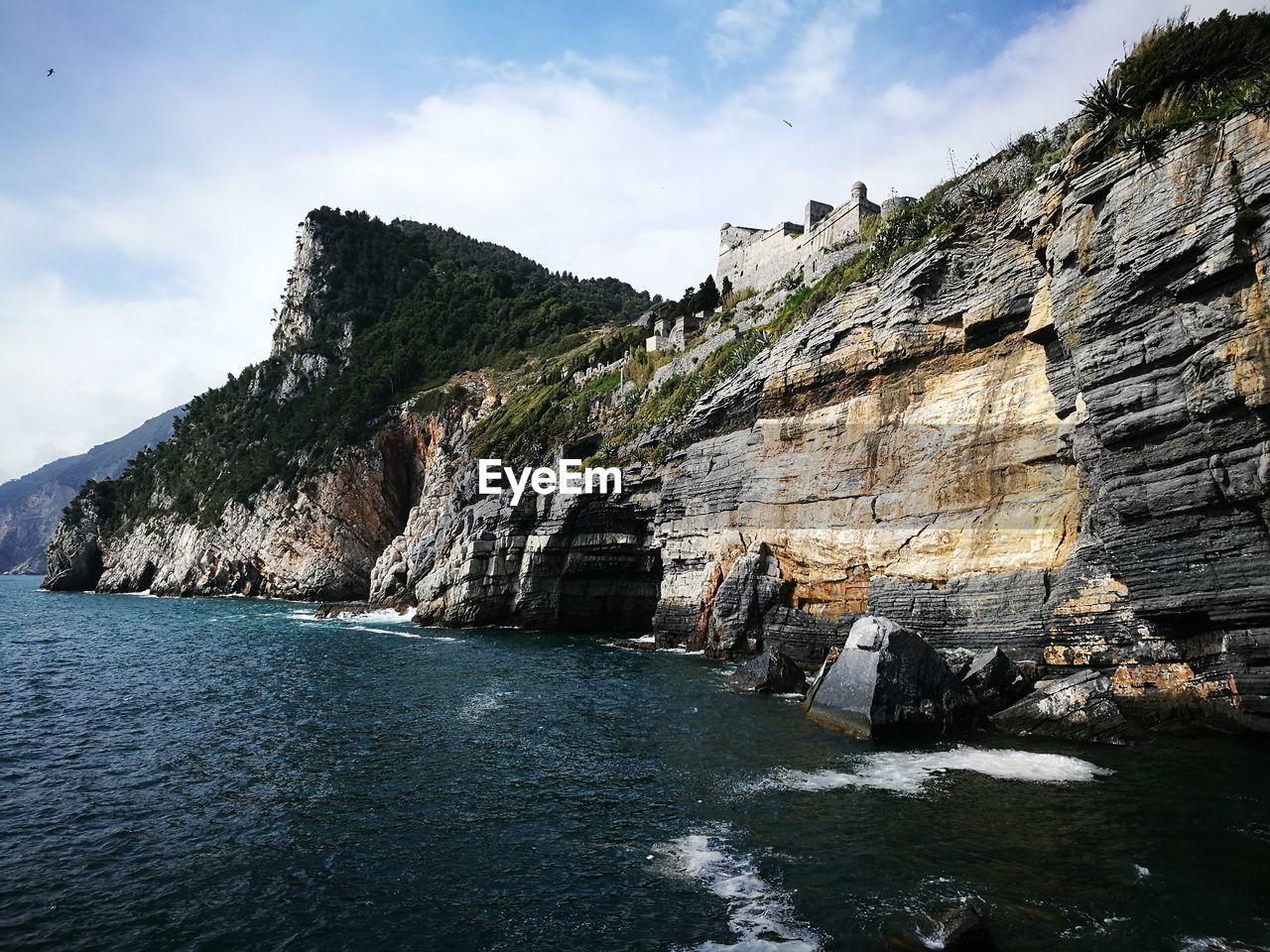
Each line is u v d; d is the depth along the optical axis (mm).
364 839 14484
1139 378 20453
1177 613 20031
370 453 95875
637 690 28828
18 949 10633
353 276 145625
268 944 10789
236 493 102188
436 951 10555
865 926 10898
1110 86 23219
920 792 16500
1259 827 14203
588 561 51938
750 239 69438
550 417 72875
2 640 47781
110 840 14523
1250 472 18344
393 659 37469
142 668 34969
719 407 43000
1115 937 10461
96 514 128375
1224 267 18328
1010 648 25047
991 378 28984
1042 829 14305
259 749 20766
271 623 59250
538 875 12852
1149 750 19125
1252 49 20688
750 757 19547
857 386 34250
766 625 35031
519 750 20500
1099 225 21719
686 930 10930
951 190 35750
